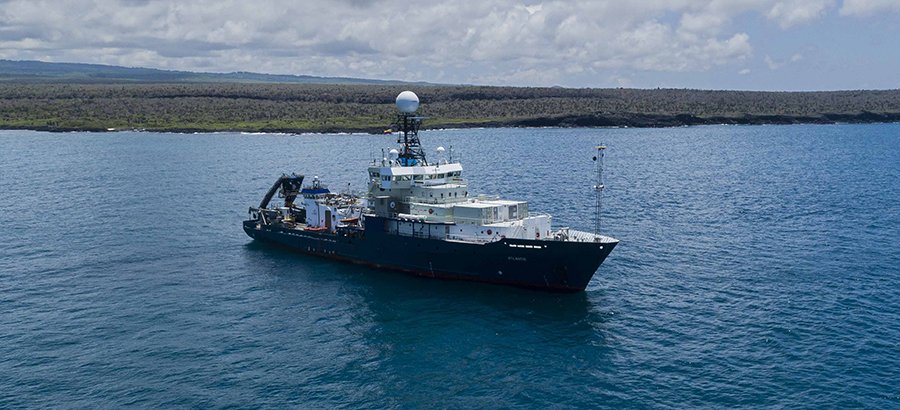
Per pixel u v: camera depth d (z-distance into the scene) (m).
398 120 90.31
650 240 96.69
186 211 120.06
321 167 188.88
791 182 157.50
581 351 59.16
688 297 71.75
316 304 71.56
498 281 77.38
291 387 52.72
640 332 62.84
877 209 118.94
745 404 49.34
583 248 70.62
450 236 80.06
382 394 51.88
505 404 50.50
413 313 69.06
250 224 98.94
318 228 93.50
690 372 54.53
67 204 126.62
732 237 98.06
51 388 51.62
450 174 88.00
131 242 96.31
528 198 133.00
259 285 77.88
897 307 67.00
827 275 77.94
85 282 77.31
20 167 188.12
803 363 55.31
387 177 83.25
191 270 83.25
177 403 49.78
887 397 49.69
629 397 51.00
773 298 70.56
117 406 49.19
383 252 83.38
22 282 76.88
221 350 59.12
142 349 58.84
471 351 59.69
